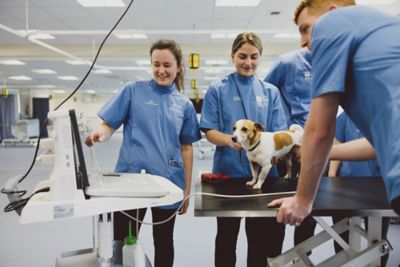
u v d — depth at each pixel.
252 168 1.20
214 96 1.47
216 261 1.52
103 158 7.29
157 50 1.36
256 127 1.17
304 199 0.78
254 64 1.42
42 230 2.67
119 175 0.98
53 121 0.74
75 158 0.75
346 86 0.69
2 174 5.24
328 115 0.70
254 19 5.09
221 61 8.27
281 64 1.71
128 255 0.93
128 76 11.26
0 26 3.96
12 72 10.14
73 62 8.13
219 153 1.47
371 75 0.63
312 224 1.79
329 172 1.79
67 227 2.73
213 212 0.84
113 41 6.59
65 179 0.72
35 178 4.70
